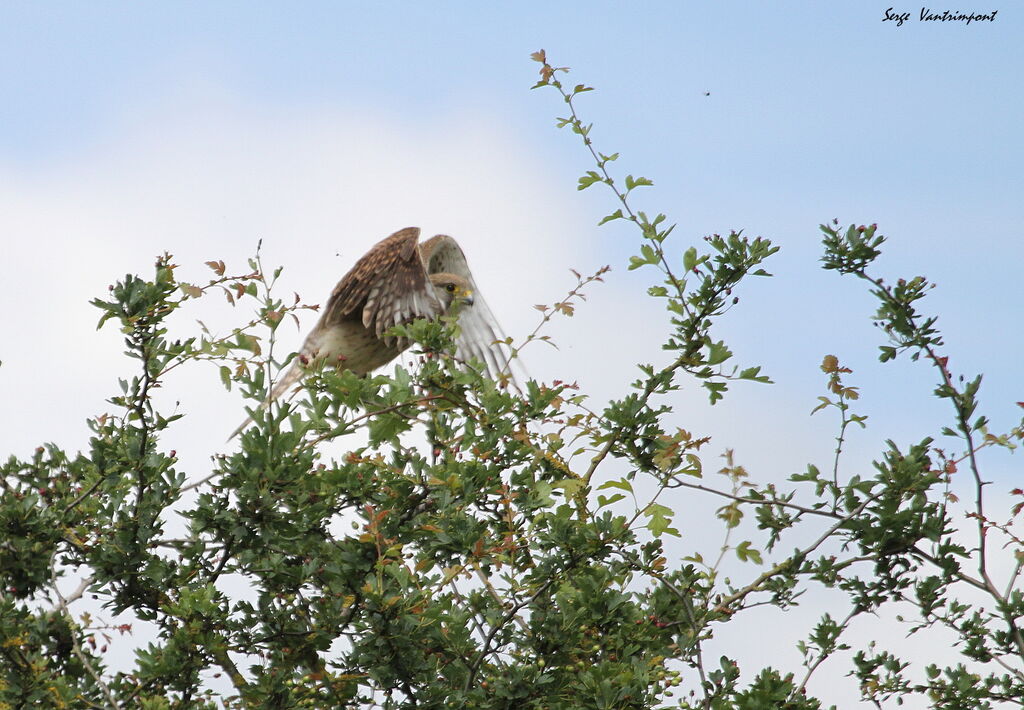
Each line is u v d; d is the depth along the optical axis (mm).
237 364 12625
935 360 13586
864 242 13477
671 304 13195
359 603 12023
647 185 13617
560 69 13992
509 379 14062
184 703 11867
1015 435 13484
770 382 13188
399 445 13117
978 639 14086
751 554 13734
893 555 14031
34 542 13406
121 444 13086
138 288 12273
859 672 14234
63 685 11578
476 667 11477
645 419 12781
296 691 11789
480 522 11953
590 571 12273
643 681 11305
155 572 12570
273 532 12273
